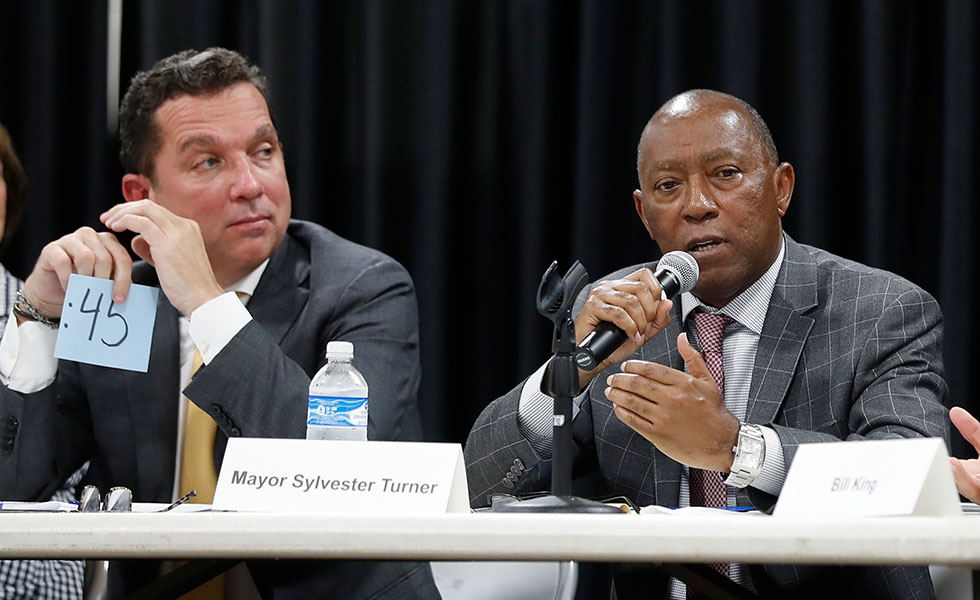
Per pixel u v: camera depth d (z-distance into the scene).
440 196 9.11
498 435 5.54
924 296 6.00
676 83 8.97
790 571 5.45
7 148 7.77
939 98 8.73
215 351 5.53
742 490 5.71
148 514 3.18
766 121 8.99
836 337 5.95
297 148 9.22
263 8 9.27
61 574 6.35
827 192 8.84
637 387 4.69
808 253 6.39
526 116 9.12
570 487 3.98
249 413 5.46
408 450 3.61
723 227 5.87
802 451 3.44
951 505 3.04
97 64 9.49
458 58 9.30
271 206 6.26
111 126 9.54
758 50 8.88
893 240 8.86
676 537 2.89
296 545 3.07
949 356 8.48
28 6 9.39
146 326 5.17
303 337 6.27
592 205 8.94
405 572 5.51
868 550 2.78
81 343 5.08
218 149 6.16
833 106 8.91
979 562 2.72
